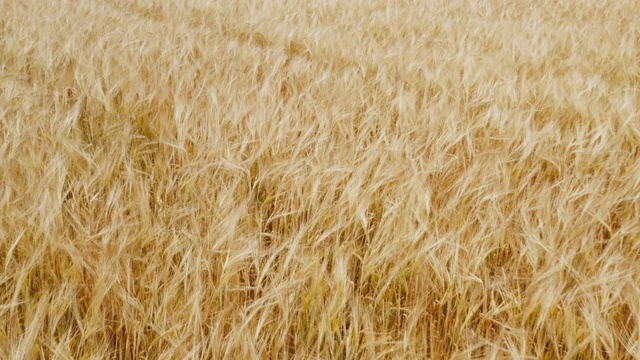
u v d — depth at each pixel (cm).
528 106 248
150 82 267
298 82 275
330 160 181
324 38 385
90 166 169
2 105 218
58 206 139
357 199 151
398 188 157
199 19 493
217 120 201
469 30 436
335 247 136
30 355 106
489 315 122
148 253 131
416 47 360
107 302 123
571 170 187
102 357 108
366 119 208
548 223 142
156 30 409
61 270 127
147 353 112
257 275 131
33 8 471
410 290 131
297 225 156
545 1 576
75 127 207
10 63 319
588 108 226
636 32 425
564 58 362
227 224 137
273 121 201
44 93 246
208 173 165
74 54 322
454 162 187
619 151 186
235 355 105
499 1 579
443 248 135
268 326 118
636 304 113
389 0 560
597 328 108
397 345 110
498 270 138
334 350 120
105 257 123
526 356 106
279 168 169
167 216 153
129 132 203
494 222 142
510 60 326
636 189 161
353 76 273
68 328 119
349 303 124
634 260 133
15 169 163
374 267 131
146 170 188
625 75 304
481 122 214
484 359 110
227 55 319
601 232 146
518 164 182
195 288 117
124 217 150
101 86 253
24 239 132
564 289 128
